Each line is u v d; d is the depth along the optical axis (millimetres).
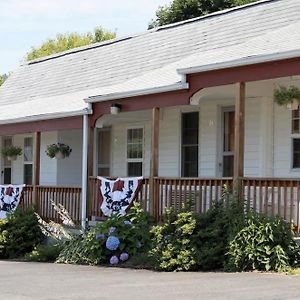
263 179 12555
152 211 15031
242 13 17906
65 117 18281
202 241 12820
